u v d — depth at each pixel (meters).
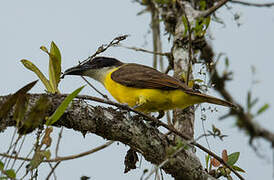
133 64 12.70
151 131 9.37
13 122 7.72
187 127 11.15
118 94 11.98
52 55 8.77
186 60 12.31
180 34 12.82
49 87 8.78
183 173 9.59
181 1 13.67
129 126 9.02
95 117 8.60
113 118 8.83
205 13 13.09
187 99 10.95
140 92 11.48
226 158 9.40
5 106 7.05
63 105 7.41
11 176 6.85
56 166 7.95
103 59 13.00
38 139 7.27
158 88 11.32
